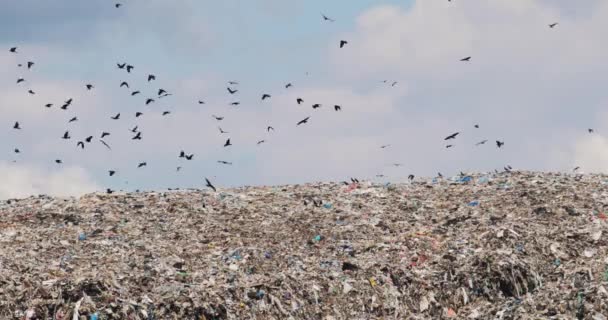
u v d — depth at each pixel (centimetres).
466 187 9894
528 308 6512
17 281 6781
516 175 10325
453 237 8106
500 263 7281
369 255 7819
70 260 7644
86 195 10431
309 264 7644
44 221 9250
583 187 9269
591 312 6162
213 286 7012
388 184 10581
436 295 7112
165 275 7212
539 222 8125
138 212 9538
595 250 7400
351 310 6969
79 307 6431
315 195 10031
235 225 8919
